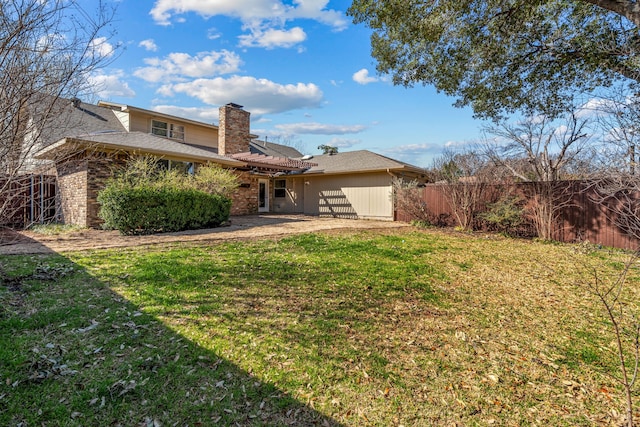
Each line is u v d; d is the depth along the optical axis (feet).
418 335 11.15
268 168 55.01
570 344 10.75
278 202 69.05
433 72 28.81
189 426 6.67
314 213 62.80
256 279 16.52
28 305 12.03
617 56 22.59
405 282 16.83
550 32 25.41
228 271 17.66
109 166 35.86
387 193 52.01
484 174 38.81
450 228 40.68
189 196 34.60
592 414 7.41
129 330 10.45
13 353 8.79
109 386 7.66
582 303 14.62
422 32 24.52
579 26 24.44
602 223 29.96
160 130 57.47
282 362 9.14
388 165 51.49
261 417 7.03
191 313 12.04
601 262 22.50
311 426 6.84
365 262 20.67
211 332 10.65
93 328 10.44
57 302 12.42
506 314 13.21
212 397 7.57
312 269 18.70
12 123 10.53
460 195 39.52
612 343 10.85
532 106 30.53
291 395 7.79
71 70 11.39
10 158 10.94
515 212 33.96
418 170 53.11
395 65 30.22
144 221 30.99
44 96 11.04
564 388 8.39
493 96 30.12
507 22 24.08
